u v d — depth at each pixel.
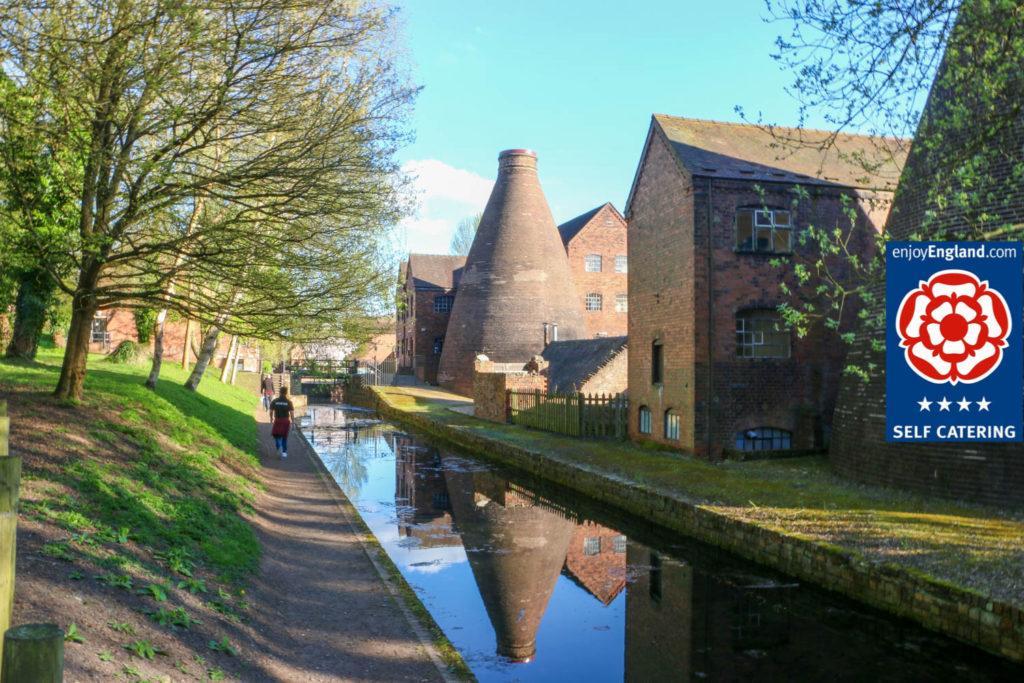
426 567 11.17
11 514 3.12
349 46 10.99
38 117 9.70
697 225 17.95
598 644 8.20
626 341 28.09
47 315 20.91
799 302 18.52
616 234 53.16
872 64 7.84
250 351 54.09
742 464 16.59
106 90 9.71
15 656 2.42
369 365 59.66
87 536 6.35
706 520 11.75
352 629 7.23
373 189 11.18
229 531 9.09
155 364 18.52
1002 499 11.01
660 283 19.84
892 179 19.11
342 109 10.59
